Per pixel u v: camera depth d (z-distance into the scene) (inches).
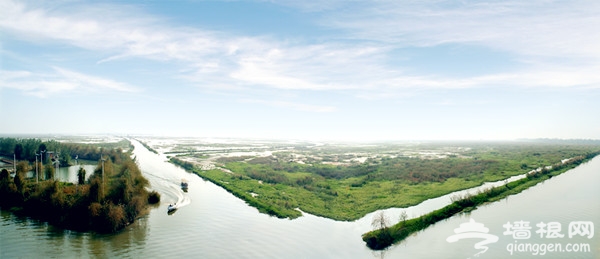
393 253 2773.1
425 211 3846.0
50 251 2706.7
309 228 3319.4
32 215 3538.4
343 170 6717.5
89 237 3014.3
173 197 4549.7
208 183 5634.8
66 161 6894.7
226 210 3941.9
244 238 3048.7
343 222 3511.3
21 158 6924.2
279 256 2691.9
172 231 3203.7
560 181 5738.2
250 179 5812.0
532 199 4446.4
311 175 6131.9
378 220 3125.0
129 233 3137.3
